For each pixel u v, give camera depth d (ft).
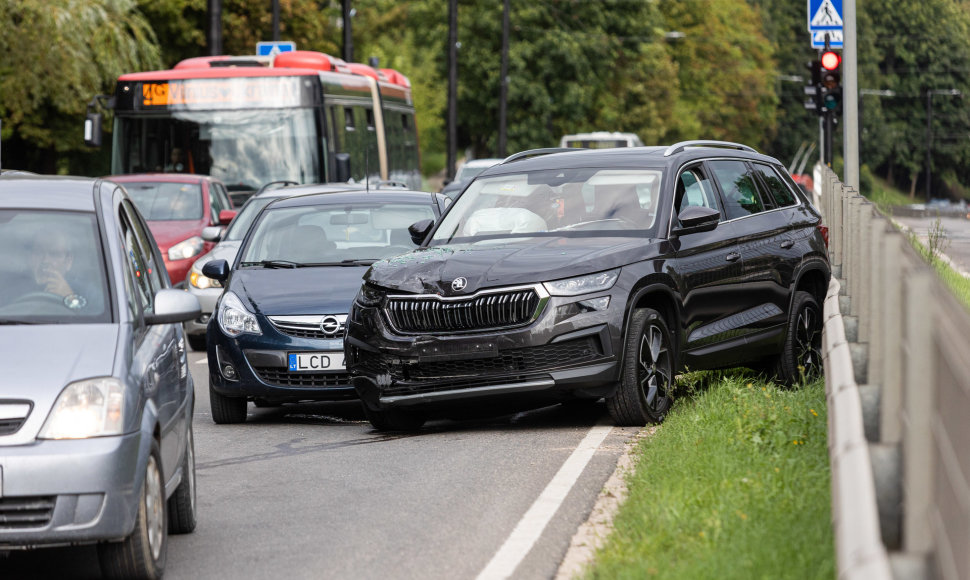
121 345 54.29
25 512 50.70
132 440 51.80
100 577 56.03
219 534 62.64
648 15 623.77
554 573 53.11
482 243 92.38
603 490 67.92
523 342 83.76
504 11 506.48
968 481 38.65
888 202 192.44
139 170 208.33
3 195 61.52
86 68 285.64
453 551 57.31
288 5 415.85
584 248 87.25
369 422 98.48
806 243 103.30
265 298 99.60
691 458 67.41
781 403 79.51
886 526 40.42
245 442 90.07
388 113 260.62
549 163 98.17
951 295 37.70
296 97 208.03
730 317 94.73
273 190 151.12
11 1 280.72
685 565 48.93
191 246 168.86
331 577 54.08
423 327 86.17
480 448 81.97
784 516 54.19
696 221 89.92
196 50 403.75
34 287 57.31
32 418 51.03
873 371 52.70
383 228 112.98
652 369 86.17
